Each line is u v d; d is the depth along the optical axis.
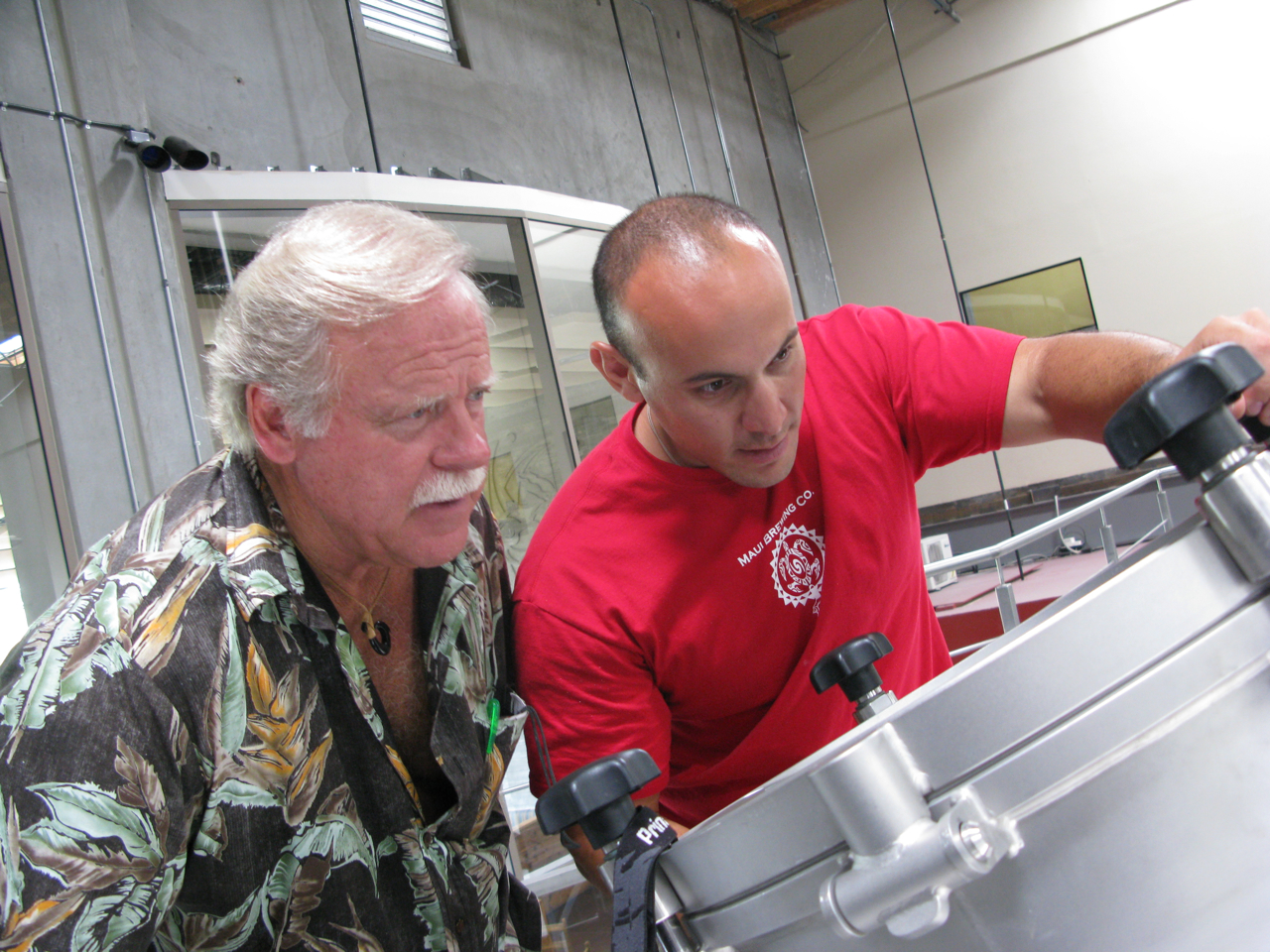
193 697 0.75
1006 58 6.55
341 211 0.79
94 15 3.01
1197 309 6.21
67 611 0.74
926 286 6.95
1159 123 6.22
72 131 2.87
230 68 3.60
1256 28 5.96
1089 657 0.39
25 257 2.70
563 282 4.27
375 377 0.74
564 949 1.52
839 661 0.61
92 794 0.67
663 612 1.04
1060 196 6.49
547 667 1.05
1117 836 0.39
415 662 0.95
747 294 0.86
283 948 0.81
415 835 0.88
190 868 0.77
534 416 3.94
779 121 7.15
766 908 0.44
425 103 4.54
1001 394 1.09
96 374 2.78
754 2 6.96
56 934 0.64
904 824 0.39
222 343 0.81
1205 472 0.41
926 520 6.02
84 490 2.69
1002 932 0.41
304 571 0.87
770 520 1.06
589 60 5.72
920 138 6.79
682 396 0.91
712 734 1.14
